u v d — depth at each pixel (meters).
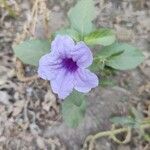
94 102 0.17
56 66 0.14
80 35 0.14
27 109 0.17
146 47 0.19
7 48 0.18
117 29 0.19
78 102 0.14
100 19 0.19
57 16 0.19
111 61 0.15
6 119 0.17
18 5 0.19
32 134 0.17
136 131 0.17
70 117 0.15
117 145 0.17
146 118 0.17
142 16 0.19
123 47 0.15
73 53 0.13
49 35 0.18
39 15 0.19
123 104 0.17
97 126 0.17
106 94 0.17
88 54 0.13
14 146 0.16
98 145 0.17
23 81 0.17
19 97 0.17
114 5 0.20
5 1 0.18
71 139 0.17
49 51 0.15
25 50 0.15
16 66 0.18
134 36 0.19
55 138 0.17
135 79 0.18
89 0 0.15
